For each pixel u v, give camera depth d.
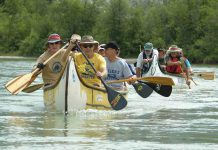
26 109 20.34
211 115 19.03
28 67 66.38
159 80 21.97
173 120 17.52
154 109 21.03
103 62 20.47
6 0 182.25
